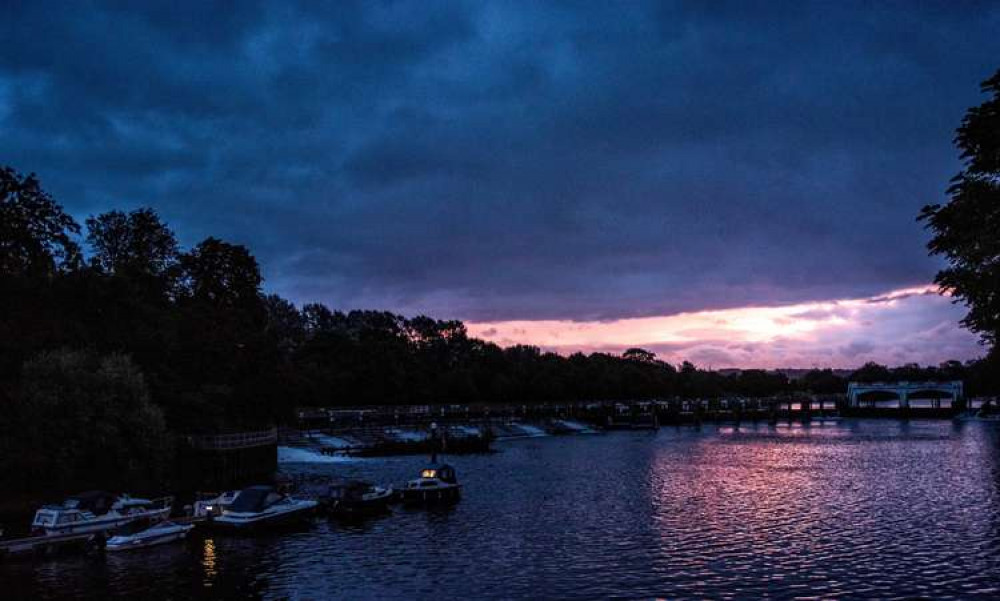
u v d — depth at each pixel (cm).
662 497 7044
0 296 6994
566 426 17412
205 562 4516
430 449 11912
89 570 4316
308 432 12512
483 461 10700
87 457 6134
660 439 15300
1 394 6206
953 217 3409
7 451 5753
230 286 10900
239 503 5459
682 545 4916
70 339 7075
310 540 5125
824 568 4294
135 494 6291
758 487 7712
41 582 4062
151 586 4006
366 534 5319
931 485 7700
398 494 6819
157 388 7562
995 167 3325
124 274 8144
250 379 8844
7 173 7475
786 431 17925
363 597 3831
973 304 3431
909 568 4278
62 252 7931
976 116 3316
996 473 8688
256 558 4616
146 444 6316
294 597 3831
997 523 5538
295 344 19512
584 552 4750
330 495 6009
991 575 4116
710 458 11031
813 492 7294
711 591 3872
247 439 7969
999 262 3253
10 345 6588
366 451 11312
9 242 7475
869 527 5453
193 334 8556
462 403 19375
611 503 6694
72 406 6019
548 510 6328
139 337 7762
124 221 10319
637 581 4066
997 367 7062
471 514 6147
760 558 4538
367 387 16762
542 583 4050
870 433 16800
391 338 18950
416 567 4406
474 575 4225
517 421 16875
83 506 5109
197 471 7488
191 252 10869
